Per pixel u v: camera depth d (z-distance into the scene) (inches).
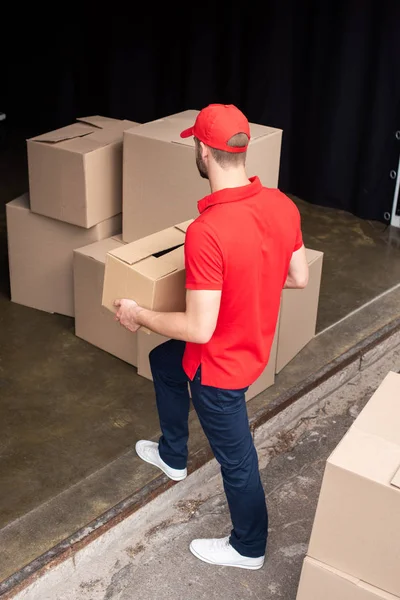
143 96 214.4
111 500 99.9
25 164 213.6
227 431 85.8
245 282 77.1
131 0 202.4
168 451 102.0
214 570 95.7
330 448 117.1
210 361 82.3
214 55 194.4
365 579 76.4
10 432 112.8
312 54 175.0
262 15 178.1
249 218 76.2
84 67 225.1
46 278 140.1
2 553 91.7
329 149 180.4
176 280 86.2
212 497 107.0
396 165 172.9
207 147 77.4
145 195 121.0
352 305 147.6
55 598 91.0
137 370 127.0
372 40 165.0
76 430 113.7
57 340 135.1
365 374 135.9
